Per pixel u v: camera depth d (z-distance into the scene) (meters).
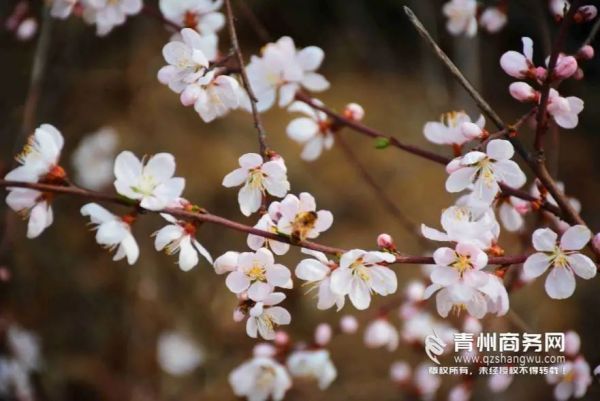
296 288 3.20
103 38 3.73
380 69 3.98
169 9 1.87
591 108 3.80
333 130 2.04
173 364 3.25
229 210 3.39
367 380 3.12
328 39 4.07
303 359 2.13
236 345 3.29
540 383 3.04
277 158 1.49
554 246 1.40
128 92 3.62
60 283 3.37
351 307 3.17
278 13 4.02
